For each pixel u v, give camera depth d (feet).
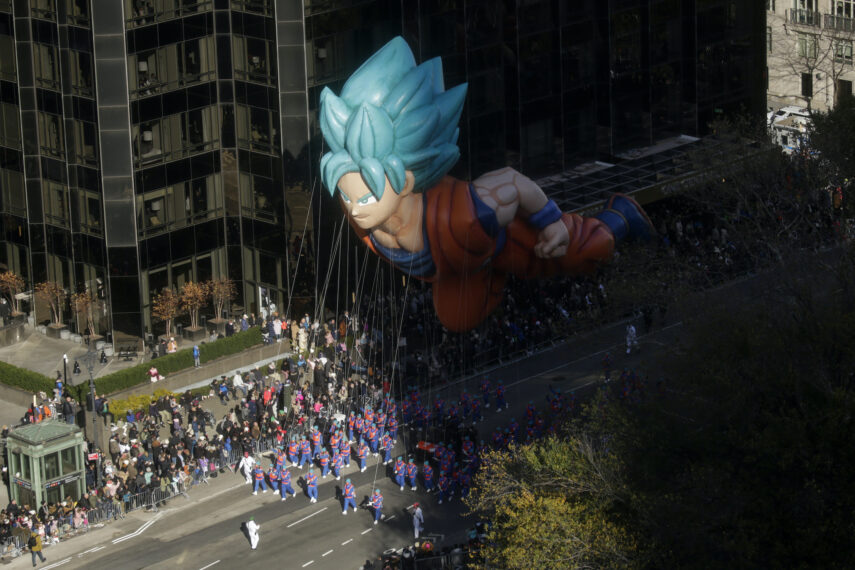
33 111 347.36
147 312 351.25
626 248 315.78
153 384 325.21
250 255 362.74
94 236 345.72
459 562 247.09
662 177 387.96
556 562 205.26
